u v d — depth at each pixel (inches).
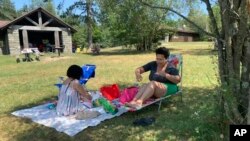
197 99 246.4
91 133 182.9
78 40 1518.2
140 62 609.3
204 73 390.0
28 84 366.3
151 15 925.2
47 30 1149.7
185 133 173.8
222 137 147.6
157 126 189.2
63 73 470.3
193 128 176.6
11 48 1080.2
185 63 526.0
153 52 925.8
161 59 221.0
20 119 215.0
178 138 168.4
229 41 137.2
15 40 1087.0
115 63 601.9
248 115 129.4
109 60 686.5
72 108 214.8
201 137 161.0
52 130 190.4
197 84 310.8
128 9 208.4
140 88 216.1
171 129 181.9
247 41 138.5
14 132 191.9
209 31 156.6
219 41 146.3
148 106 229.1
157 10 902.4
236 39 139.6
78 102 218.8
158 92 212.5
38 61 745.0
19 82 388.2
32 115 221.0
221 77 145.9
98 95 244.5
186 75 375.9
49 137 180.9
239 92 142.2
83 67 273.9
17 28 1087.0
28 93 307.4
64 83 220.4
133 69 474.3
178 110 219.3
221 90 145.6
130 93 223.6
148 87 208.2
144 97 206.1
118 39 1050.1
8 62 751.1
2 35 1093.8
